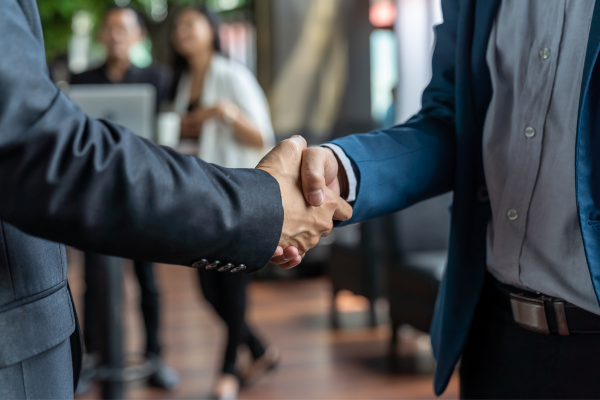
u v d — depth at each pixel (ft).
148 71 10.21
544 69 2.68
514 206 2.80
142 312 8.66
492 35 2.92
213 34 8.73
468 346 3.16
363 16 18.83
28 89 1.56
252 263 1.96
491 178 2.91
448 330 3.03
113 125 1.75
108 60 10.24
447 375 3.03
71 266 16.43
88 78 10.18
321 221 2.54
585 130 2.50
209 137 8.13
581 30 2.56
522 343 2.82
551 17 2.66
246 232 1.89
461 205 3.01
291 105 18.60
